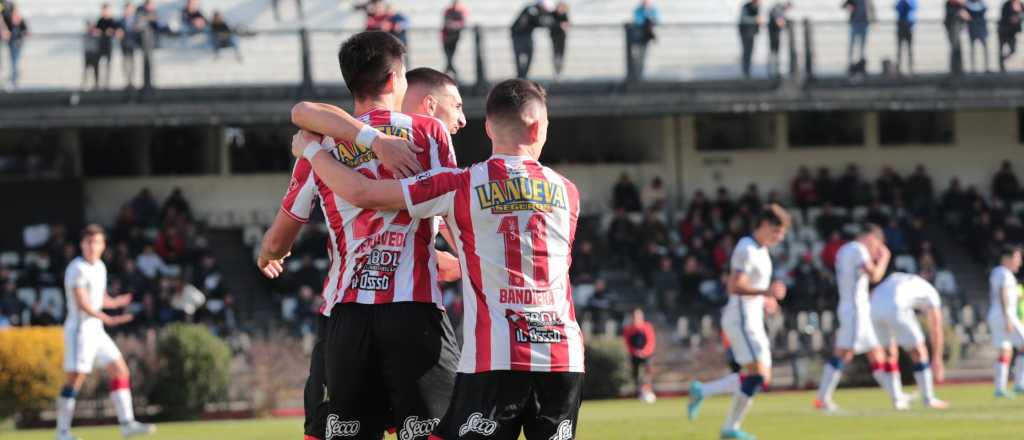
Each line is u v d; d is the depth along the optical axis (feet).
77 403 140.46
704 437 88.63
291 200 41.83
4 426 140.15
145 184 207.82
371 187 39.11
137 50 183.93
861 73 202.18
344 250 40.98
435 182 38.88
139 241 185.26
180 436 105.09
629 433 92.63
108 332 162.61
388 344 40.22
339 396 40.88
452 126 44.01
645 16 199.52
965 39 204.03
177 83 185.78
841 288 111.55
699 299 183.62
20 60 180.34
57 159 203.51
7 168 201.26
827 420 100.27
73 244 194.59
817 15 228.63
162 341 145.69
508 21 222.07
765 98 200.75
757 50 201.05
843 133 232.53
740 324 86.89
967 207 217.15
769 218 86.63
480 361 38.22
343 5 213.66
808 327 172.45
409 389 40.37
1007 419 95.55
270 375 150.51
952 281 197.57
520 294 38.17
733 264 87.15
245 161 212.64
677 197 226.99
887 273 196.34
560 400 38.40
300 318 170.30
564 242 39.04
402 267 40.34
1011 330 126.72
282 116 188.55
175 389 143.95
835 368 111.96
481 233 38.42
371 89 41.65
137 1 206.49
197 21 186.80
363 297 40.27
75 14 204.03
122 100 183.11
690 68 199.52
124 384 103.35
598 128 228.22
